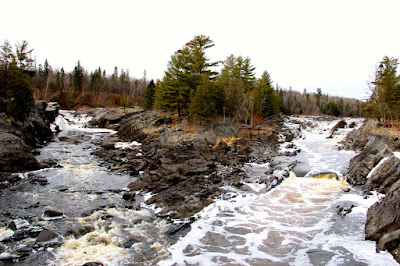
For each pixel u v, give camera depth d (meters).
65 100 79.69
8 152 18.39
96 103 90.25
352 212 11.96
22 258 8.56
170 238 10.24
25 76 35.91
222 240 9.99
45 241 9.47
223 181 17.97
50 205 13.30
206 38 38.50
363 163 16.27
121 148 30.42
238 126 39.56
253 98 41.22
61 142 34.56
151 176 18.20
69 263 8.36
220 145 27.95
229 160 24.12
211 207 13.20
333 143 34.09
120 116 57.31
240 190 16.02
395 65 40.31
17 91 30.95
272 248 9.33
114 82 112.31
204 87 32.88
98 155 26.27
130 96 104.12
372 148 17.17
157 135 32.66
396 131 30.84
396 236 7.83
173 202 13.92
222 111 38.59
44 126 36.97
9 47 31.78
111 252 9.11
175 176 17.52
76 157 25.33
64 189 15.83
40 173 19.12
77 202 13.91
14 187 15.82
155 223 11.59
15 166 18.72
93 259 8.63
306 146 33.28
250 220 11.75
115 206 13.38
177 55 39.41
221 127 34.38
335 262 8.09
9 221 11.23
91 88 97.88
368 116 42.16
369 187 14.51
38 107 40.91
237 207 13.29
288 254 8.88
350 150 28.75
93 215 12.15
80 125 57.09
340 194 14.79
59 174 19.19
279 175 17.95
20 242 9.53
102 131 50.22
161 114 45.81
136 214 12.52
